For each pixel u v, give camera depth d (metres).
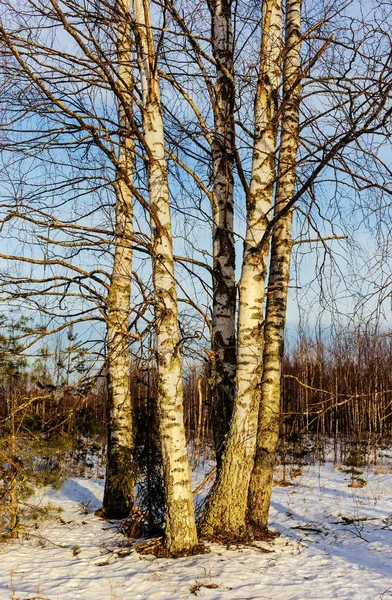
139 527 7.85
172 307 6.45
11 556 6.92
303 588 5.43
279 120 7.10
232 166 7.71
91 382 7.12
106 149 5.90
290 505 10.85
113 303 7.79
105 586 5.54
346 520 9.28
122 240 8.32
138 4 6.63
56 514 9.45
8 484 7.99
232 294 7.62
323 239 6.70
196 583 5.45
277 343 7.60
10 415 7.70
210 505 7.01
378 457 18.91
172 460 6.46
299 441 19.80
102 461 16.34
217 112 7.49
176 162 7.54
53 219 6.08
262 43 6.86
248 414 6.82
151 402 8.08
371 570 6.27
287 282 7.76
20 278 6.69
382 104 4.95
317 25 6.37
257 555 6.45
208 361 7.00
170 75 7.32
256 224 6.90
